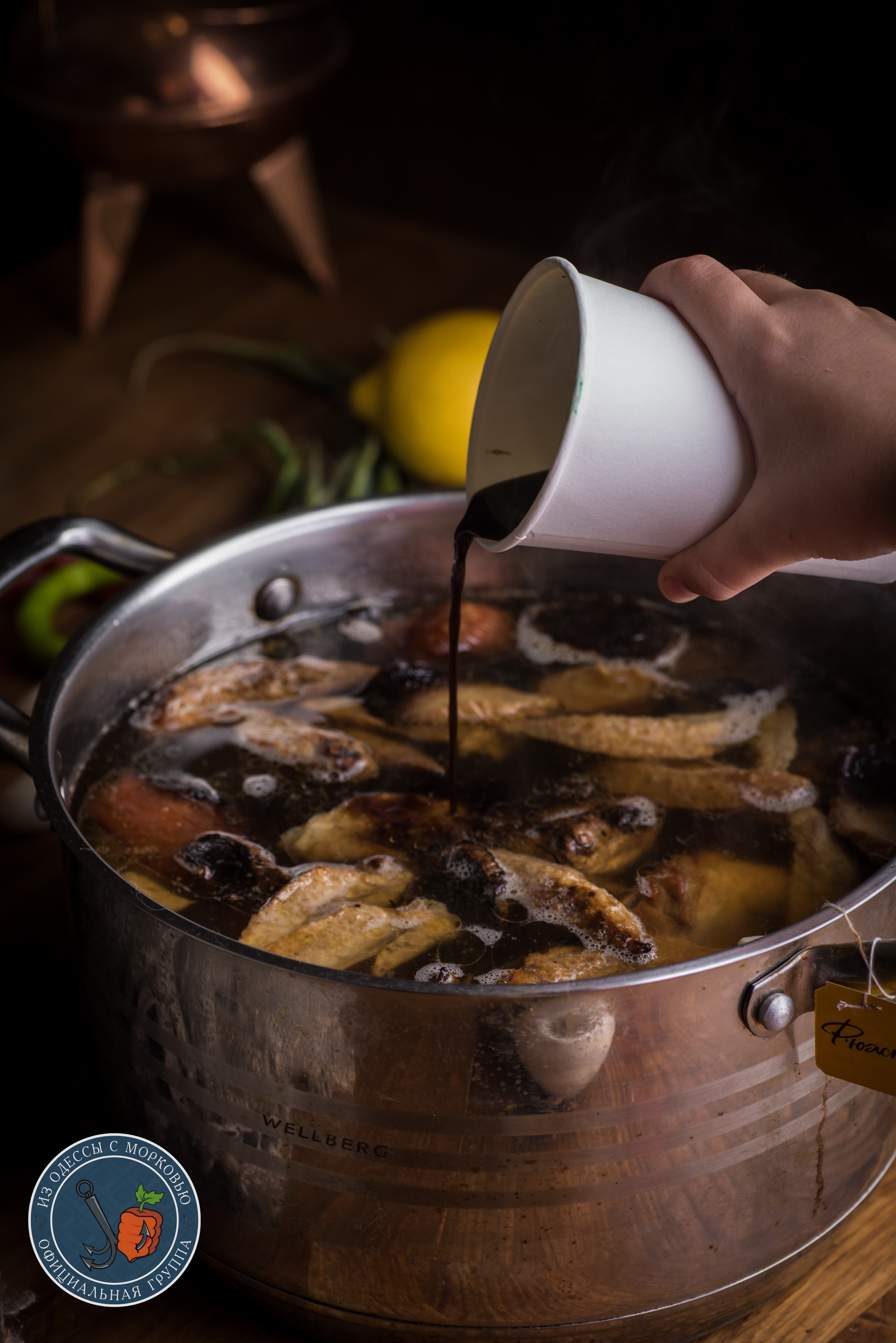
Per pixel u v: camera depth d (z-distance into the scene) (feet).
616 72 3.94
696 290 2.03
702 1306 2.11
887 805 2.34
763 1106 2.00
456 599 2.36
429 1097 1.92
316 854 2.31
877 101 3.61
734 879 2.24
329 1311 2.10
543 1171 1.96
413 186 4.82
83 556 2.50
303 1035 1.93
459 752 2.48
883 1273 2.26
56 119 3.57
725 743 2.47
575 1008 1.87
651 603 2.73
